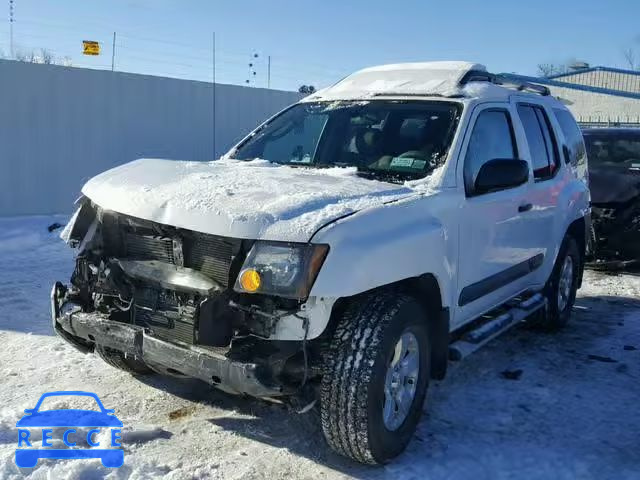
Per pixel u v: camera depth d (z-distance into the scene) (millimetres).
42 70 10102
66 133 10469
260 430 3936
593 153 9242
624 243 8492
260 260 3180
